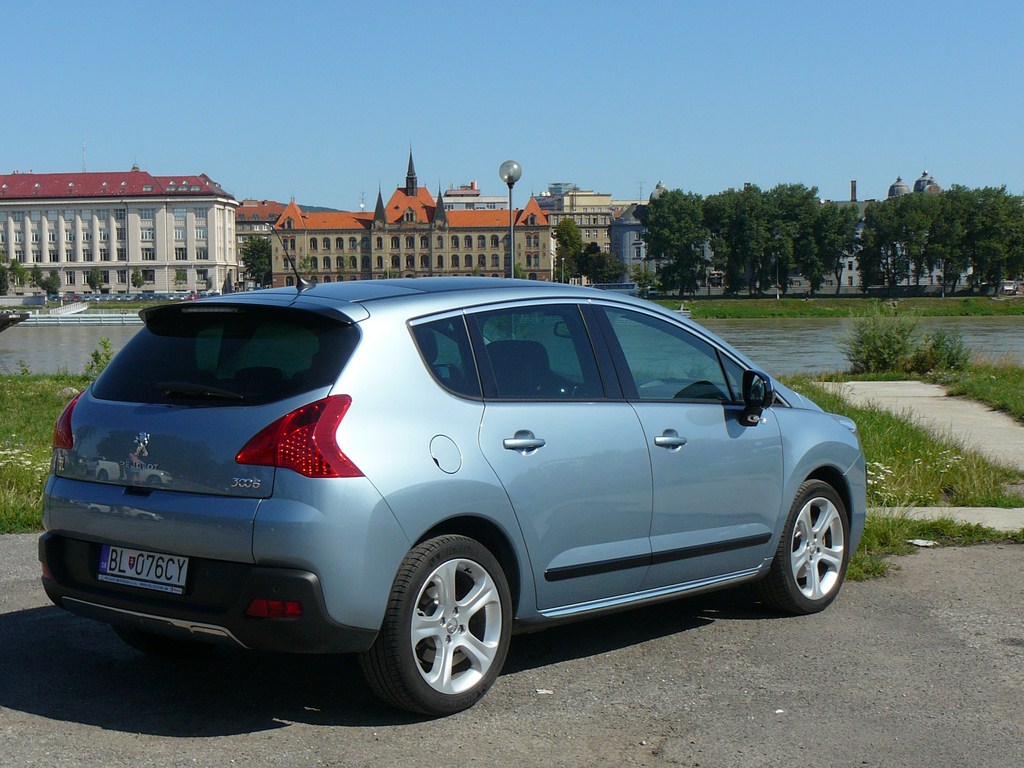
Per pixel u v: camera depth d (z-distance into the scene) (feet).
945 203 480.23
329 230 634.02
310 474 12.78
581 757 12.76
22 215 635.66
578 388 15.84
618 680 15.64
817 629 18.45
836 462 19.92
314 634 12.73
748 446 17.97
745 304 453.17
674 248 490.08
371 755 12.67
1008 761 12.81
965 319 380.99
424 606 13.79
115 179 637.30
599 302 16.81
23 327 303.27
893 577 22.22
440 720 13.89
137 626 13.88
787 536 18.84
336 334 13.71
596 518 15.53
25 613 18.99
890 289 495.00
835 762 12.73
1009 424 48.70
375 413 13.39
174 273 631.56
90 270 631.56
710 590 17.66
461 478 13.87
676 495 16.69
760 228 478.59
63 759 12.42
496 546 14.66
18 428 47.42
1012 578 22.12
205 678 15.53
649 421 16.46
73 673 15.72
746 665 16.40
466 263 618.44
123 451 13.93
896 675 15.99
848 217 494.18
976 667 16.40
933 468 34.04
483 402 14.53
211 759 12.48
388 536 13.12
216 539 12.96
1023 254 472.03
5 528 26.11
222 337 14.38
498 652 14.46
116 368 14.98
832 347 181.68
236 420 13.24
